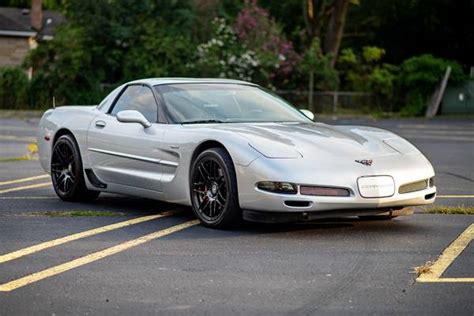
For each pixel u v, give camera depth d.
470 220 9.87
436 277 6.95
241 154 8.98
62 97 39.06
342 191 8.77
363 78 43.41
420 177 9.20
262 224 9.56
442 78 41.34
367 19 52.78
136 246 8.28
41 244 8.34
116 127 10.76
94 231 9.09
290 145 9.10
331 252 8.00
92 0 39.44
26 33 51.12
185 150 9.66
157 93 10.57
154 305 6.12
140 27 39.53
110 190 10.92
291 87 41.16
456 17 50.59
